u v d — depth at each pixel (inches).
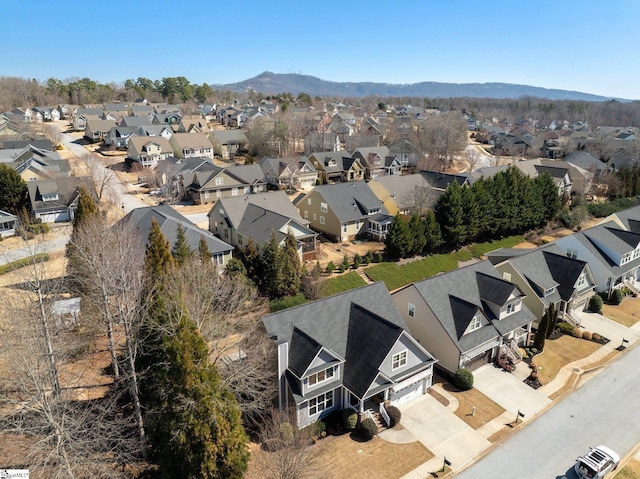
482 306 1370.6
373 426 1027.9
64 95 7130.9
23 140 3678.6
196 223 2397.9
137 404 906.7
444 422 1097.4
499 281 1382.9
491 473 948.0
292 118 4896.7
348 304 1216.8
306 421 1042.1
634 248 1824.6
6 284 1473.9
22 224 2167.8
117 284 1090.1
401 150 3902.6
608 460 938.1
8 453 837.8
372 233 2263.8
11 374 934.4
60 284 1111.0
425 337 1328.7
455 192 2122.3
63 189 2412.6
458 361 1230.9
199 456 789.9
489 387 1240.8
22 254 1808.6
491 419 1113.4
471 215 2175.2
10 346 890.1
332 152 3604.8
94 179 2679.6
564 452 1011.9
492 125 7116.1
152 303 1043.9
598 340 1498.5
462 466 964.6
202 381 808.9
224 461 794.8
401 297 1384.1
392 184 2576.3
